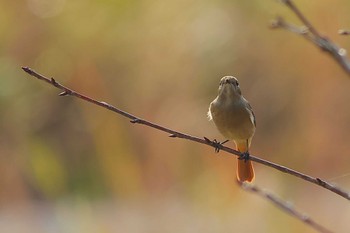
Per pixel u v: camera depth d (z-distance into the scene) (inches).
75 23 681.6
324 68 588.1
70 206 547.8
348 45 553.0
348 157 571.2
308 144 582.2
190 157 564.7
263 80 647.1
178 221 518.9
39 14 694.5
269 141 624.4
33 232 563.2
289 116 623.2
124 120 583.2
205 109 609.0
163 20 680.4
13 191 597.3
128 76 642.8
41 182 562.9
